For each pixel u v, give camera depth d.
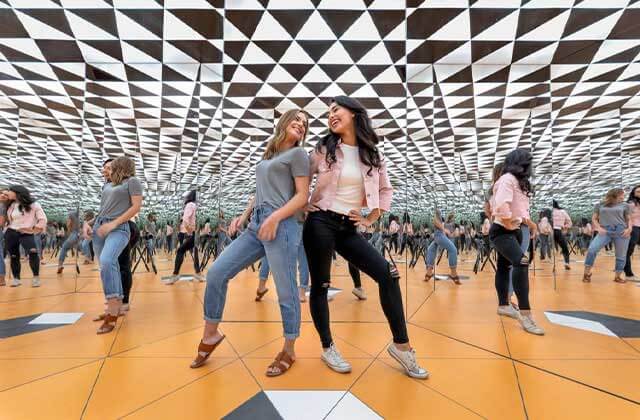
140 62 3.80
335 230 1.62
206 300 1.62
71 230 4.41
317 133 4.54
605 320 2.46
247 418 1.17
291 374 1.55
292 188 1.66
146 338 2.06
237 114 4.62
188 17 3.08
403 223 3.88
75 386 1.41
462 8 2.97
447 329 2.27
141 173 4.66
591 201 4.56
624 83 4.10
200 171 4.65
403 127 4.21
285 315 1.62
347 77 4.02
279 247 1.59
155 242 4.52
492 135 4.43
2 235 3.91
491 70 3.87
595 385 1.43
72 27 3.20
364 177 1.67
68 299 3.24
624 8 2.93
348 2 2.93
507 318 2.54
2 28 3.20
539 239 4.41
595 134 4.82
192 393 1.36
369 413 1.21
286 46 3.52
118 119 4.62
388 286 1.57
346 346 1.94
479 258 3.78
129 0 2.86
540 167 4.57
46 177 4.73
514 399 1.31
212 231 4.60
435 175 4.17
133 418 1.17
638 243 4.23
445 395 1.34
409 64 3.80
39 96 4.37
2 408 1.23
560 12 3.00
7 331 2.20
